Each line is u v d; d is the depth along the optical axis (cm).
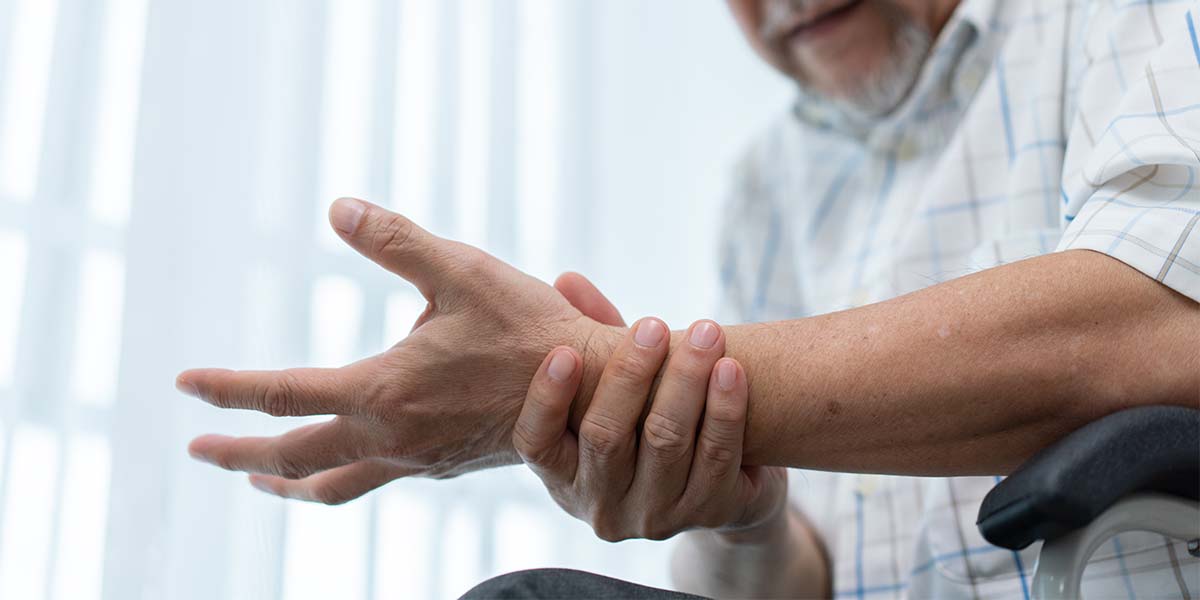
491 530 171
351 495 82
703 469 75
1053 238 90
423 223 173
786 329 75
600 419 74
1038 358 71
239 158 142
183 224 133
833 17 115
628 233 211
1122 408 71
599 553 185
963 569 92
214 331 136
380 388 75
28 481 117
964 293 73
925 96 112
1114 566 80
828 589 105
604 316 83
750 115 226
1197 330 70
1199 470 64
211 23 141
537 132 200
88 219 127
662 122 219
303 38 156
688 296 214
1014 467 73
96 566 119
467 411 76
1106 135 77
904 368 72
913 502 101
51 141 126
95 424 123
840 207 120
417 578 160
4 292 120
